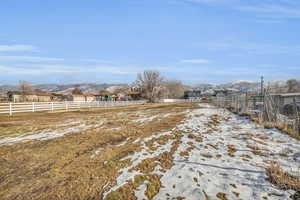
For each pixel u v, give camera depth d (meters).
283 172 4.44
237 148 6.67
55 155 6.08
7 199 3.62
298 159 5.47
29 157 5.89
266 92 11.98
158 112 20.84
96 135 8.96
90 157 5.88
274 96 12.83
